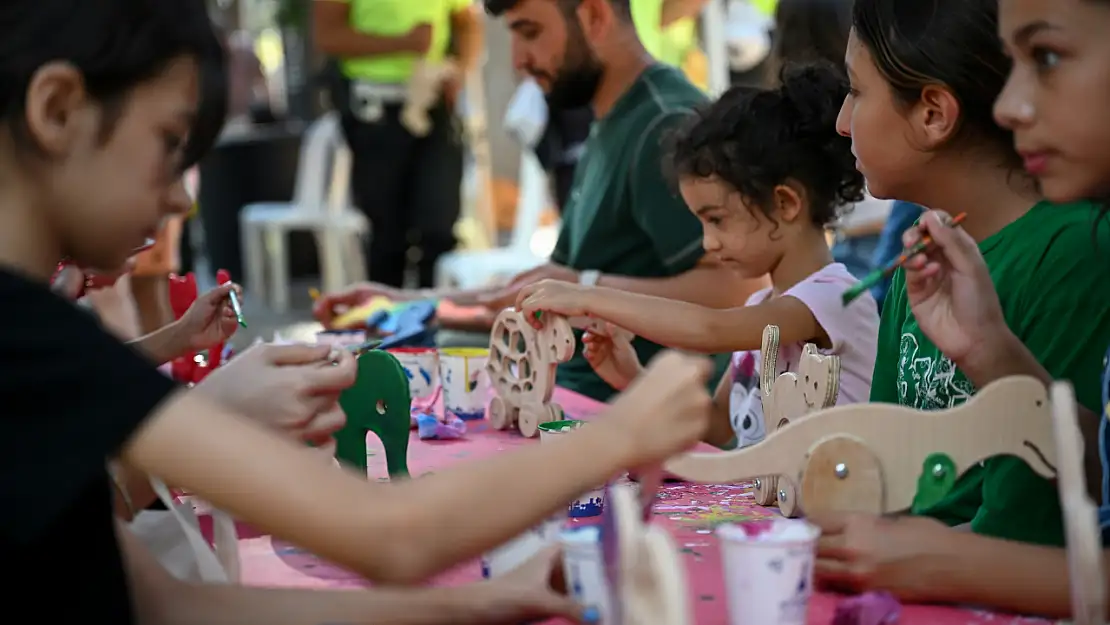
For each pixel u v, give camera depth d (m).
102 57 1.01
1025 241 1.54
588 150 3.05
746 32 5.04
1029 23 1.17
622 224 2.90
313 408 1.38
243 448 0.96
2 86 0.99
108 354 0.94
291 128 8.49
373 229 5.34
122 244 1.09
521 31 2.92
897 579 1.19
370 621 1.12
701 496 1.66
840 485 1.25
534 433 2.07
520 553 1.28
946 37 1.51
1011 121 1.21
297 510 0.96
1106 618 1.12
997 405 1.23
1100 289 1.46
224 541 1.29
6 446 0.89
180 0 1.08
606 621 0.96
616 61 2.90
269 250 7.90
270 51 10.05
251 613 1.13
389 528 0.97
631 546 0.80
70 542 0.97
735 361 2.26
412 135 5.21
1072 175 1.18
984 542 1.19
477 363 2.26
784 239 2.19
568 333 1.98
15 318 0.92
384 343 2.52
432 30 5.17
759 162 2.12
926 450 1.25
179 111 1.08
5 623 0.94
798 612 1.07
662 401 1.06
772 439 1.26
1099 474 1.38
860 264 3.62
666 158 2.54
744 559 1.06
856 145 1.65
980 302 1.35
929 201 1.65
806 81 2.17
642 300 2.03
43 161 1.02
